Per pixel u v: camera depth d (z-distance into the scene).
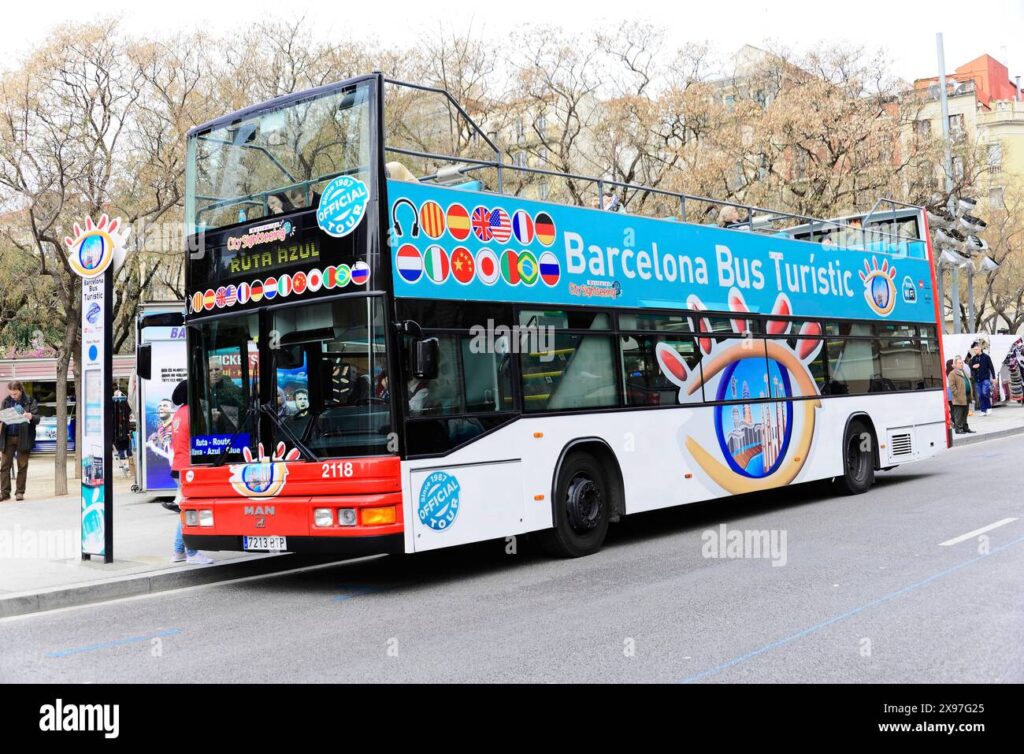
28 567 10.37
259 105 9.62
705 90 29.67
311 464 8.75
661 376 11.65
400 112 25.23
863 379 15.51
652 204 28.62
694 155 28.70
